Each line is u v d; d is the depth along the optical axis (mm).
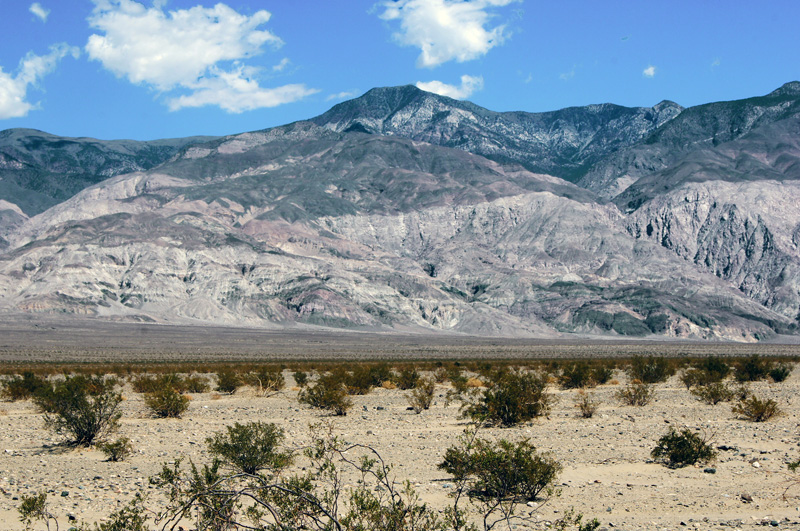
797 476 18547
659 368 54938
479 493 16500
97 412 24875
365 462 13594
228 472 18031
